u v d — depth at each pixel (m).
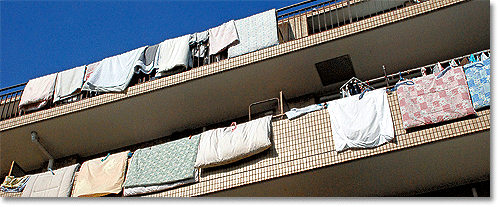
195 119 16.14
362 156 11.65
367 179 12.36
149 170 13.73
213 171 13.05
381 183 12.53
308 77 14.84
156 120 16.14
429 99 11.66
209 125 16.33
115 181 13.93
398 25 13.34
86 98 15.80
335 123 12.31
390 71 14.78
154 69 15.76
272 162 12.50
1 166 17.62
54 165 17.33
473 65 11.54
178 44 15.66
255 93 15.27
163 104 15.52
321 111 12.77
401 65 14.59
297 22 16.28
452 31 13.55
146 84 15.25
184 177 13.12
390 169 12.04
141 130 16.50
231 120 16.16
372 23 13.51
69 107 15.84
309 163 12.11
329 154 12.03
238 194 12.76
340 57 14.18
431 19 13.23
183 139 13.91
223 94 15.25
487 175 12.29
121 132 16.56
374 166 11.92
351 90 13.51
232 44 14.95
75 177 14.72
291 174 12.14
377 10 15.98
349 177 12.26
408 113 11.69
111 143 17.02
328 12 16.20
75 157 17.30
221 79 14.74
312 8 15.28
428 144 11.29
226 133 13.34
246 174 12.61
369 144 11.68
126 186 13.72
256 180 12.40
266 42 14.52
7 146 16.89
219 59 15.05
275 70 14.55
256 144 12.68
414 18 13.19
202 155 13.20
